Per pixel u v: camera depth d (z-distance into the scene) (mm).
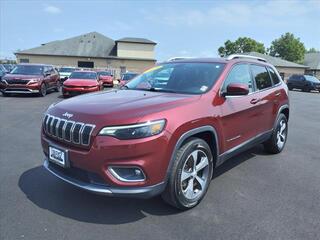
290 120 10945
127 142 3078
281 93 5910
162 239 3123
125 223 3400
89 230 3250
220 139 4047
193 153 3629
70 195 4016
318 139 7727
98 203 3822
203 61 4746
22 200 3854
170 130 3277
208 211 3703
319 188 4473
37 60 51531
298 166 5426
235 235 3215
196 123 3570
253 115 4855
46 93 17875
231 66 4527
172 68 4781
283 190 4363
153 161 3182
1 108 11562
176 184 3441
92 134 3148
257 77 5234
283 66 55656
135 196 3189
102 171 3133
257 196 4145
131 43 53625
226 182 4605
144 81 4758
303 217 3609
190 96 3855
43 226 3295
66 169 3486
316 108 15383
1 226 3264
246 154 6066
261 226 3395
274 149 6000
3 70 19938
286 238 3180
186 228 3326
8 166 5035
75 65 52500
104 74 28969
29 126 8289
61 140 3441
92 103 3613
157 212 3643
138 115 3176
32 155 5648
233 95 4102
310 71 63625
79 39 55281
